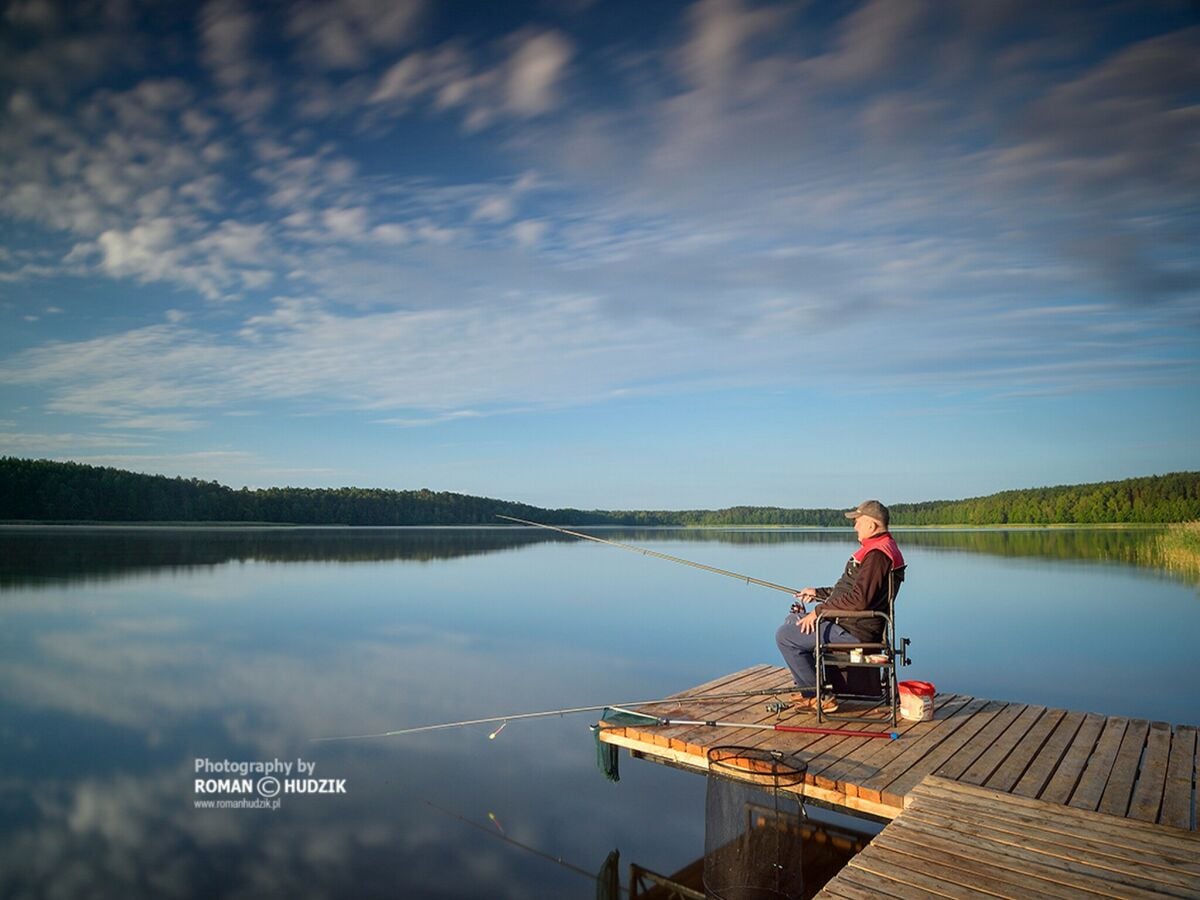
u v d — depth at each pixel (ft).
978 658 39.06
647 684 32.60
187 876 14.89
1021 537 169.27
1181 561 97.25
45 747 23.91
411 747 23.98
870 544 16.80
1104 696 31.17
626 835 16.89
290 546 145.07
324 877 14.73
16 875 14.65
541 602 63.21
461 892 14.23
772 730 16.62
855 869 10.61
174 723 26.89
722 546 152.87
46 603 61.87
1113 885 10.16
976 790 13.19
